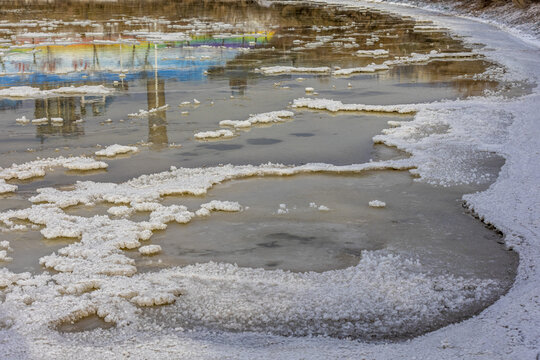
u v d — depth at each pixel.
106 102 11.80
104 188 6.93
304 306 4.43
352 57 18.20
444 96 12.45
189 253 5.36
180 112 11.03
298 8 38.34
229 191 6.92
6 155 8.44
